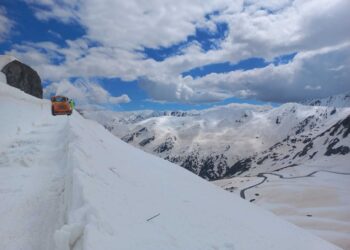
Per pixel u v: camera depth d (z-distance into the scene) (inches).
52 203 501.0
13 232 410.9
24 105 1552.7
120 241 380.8
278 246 663.8
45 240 402.3
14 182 569.0
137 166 957.8
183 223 562.3
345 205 6117.1
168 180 928.9
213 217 690.2
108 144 1156.5
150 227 480.7
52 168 655.1
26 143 842.2
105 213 434.9
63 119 1291.8
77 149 690.8
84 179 515.8
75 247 343.3
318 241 928.9
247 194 7647.6
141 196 630.5
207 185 1227.2
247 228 716.0
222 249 490.3
